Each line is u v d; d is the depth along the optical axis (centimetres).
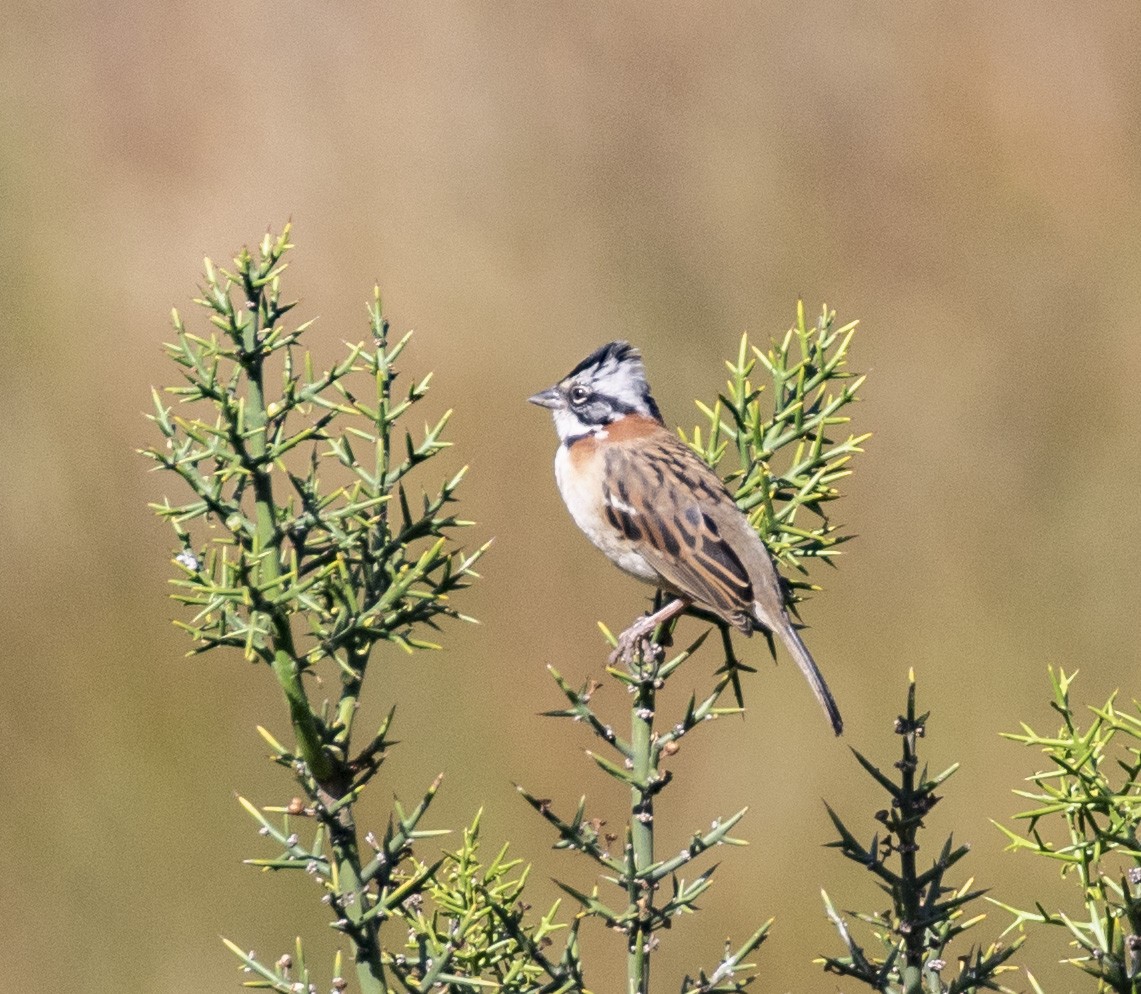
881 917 479
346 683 436
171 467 436
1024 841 436
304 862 433
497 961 485
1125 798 427
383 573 457
